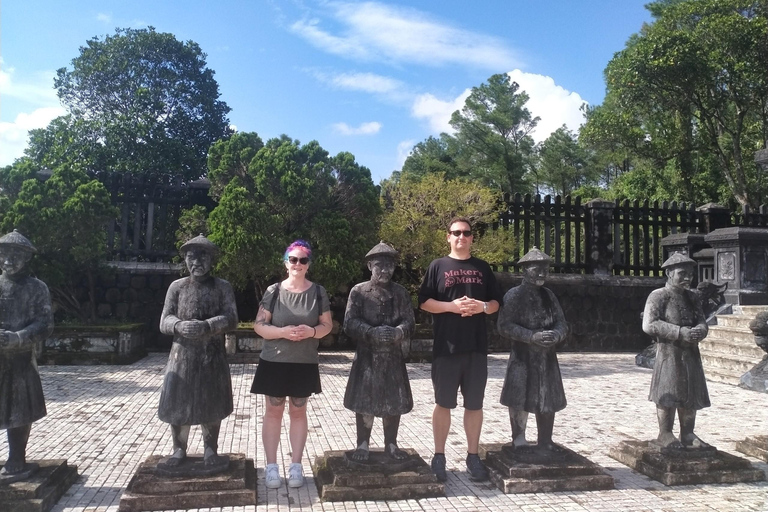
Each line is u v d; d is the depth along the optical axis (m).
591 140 21.09
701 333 4.38
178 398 3.88
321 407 6.78
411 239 11.29
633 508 3.80
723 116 21.14
